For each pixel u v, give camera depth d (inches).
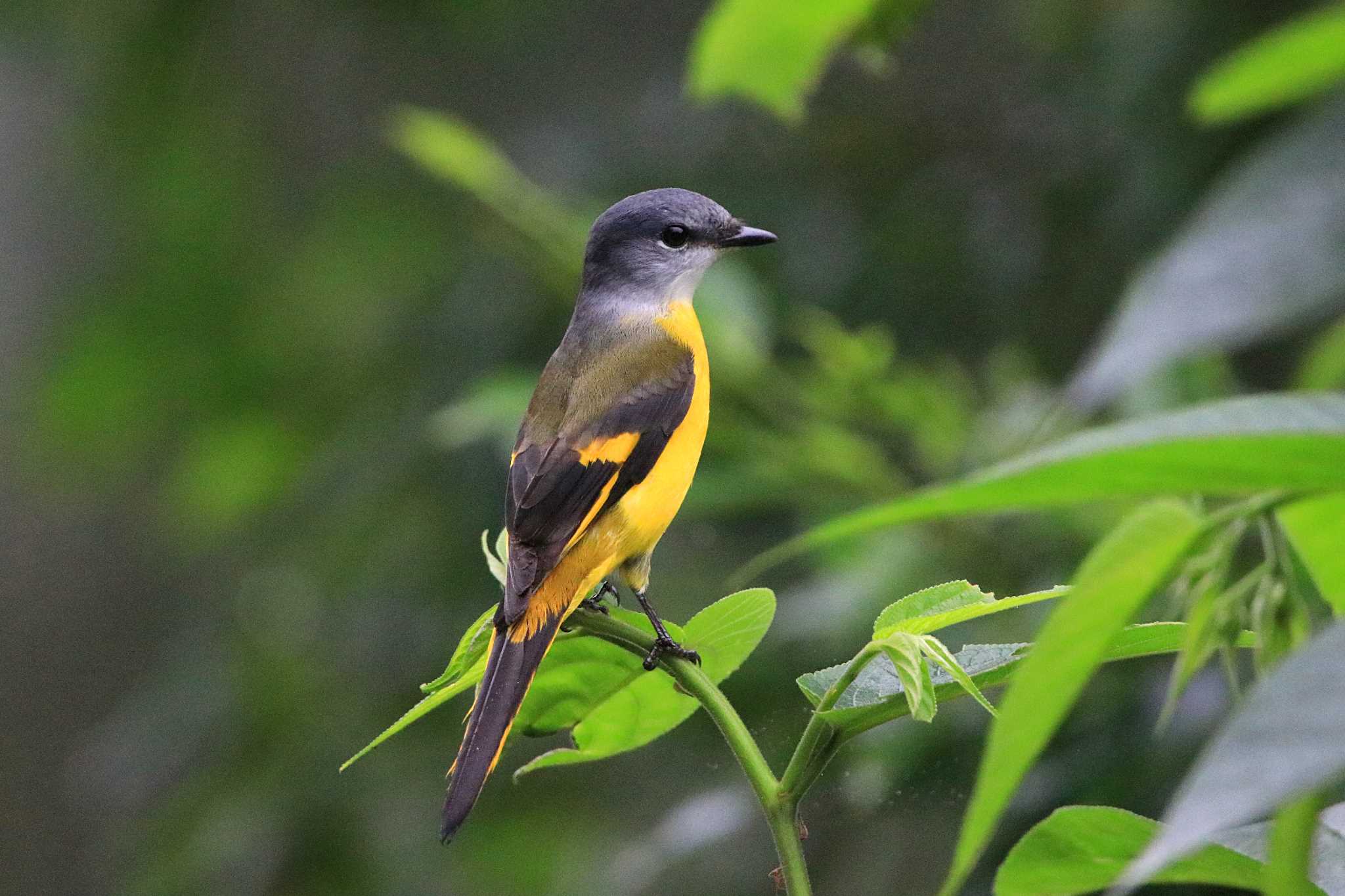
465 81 576.4
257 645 507.5
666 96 530.6
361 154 570.6
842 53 486.9
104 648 762.8
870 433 421.4
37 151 738.2
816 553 383.6
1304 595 94.7
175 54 544.4
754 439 375.6
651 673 187.5
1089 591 90.7
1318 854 129.5
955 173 486.6
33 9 534.0
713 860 460.1
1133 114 389.7
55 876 746.2
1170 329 72.1
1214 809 67.1
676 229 348.5
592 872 469.4
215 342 557.3
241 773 500.1
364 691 495.8
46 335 640.4
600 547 287.7
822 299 468.4
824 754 152.3
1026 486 80.4
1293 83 83.6
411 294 538.3
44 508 759.7
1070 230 449.1
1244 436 75.6
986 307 454.3
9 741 753.0
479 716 184.4
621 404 299.1
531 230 380.8
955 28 514.0
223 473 549.3
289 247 558.9
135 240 559.5
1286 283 70.9
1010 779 89.8
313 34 561.0
